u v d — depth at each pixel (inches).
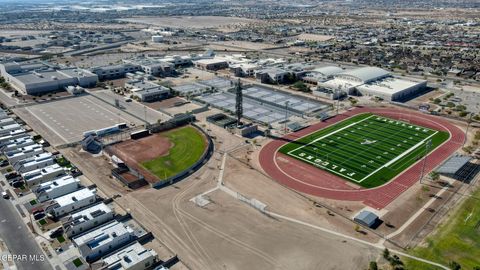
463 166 4714.6
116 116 6624.0
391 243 3385.8
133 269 3019.2
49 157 4803.2
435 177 4399.6
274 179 4507.9
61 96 7736.2
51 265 3110.2
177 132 5925.2
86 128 6053.2
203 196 4151.1
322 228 3604.8
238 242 3412.9
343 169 4724.4
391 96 7327.8
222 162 4945.9
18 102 7313.0
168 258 3211.1
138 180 4431.6
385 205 3959.2
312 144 5447.8
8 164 4785.9
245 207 3944.4
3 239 3420.3
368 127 6067.9
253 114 6737.2
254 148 5364.2
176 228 3604.8
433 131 5885.8
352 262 3164.4
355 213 3836.1
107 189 4274.1
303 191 4244.6
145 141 5575.8
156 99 7623.0
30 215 3779.5
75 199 3897.6
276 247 3348.9
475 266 3083.2
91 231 3444.9
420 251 3275.1
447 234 3494.1
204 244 3388.3
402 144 5433.1
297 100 7544.3
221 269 3090.6
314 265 3137.3
